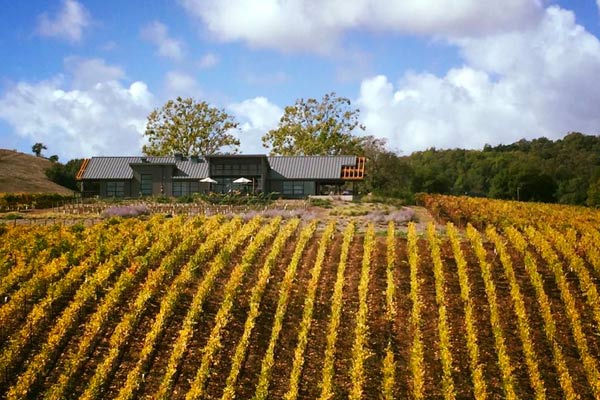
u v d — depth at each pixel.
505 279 29.67
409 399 21.59
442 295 27.09
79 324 24.91
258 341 24.58
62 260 29.02
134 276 28.23
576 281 29.48
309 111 88.75
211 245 32.16
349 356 23.88
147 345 22.98
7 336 23.45
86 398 20.34
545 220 40.56
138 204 51.66
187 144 85.12
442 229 39.78
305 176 61.25
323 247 32.53
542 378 22.81
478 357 23.41
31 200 51.81
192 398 20.69
